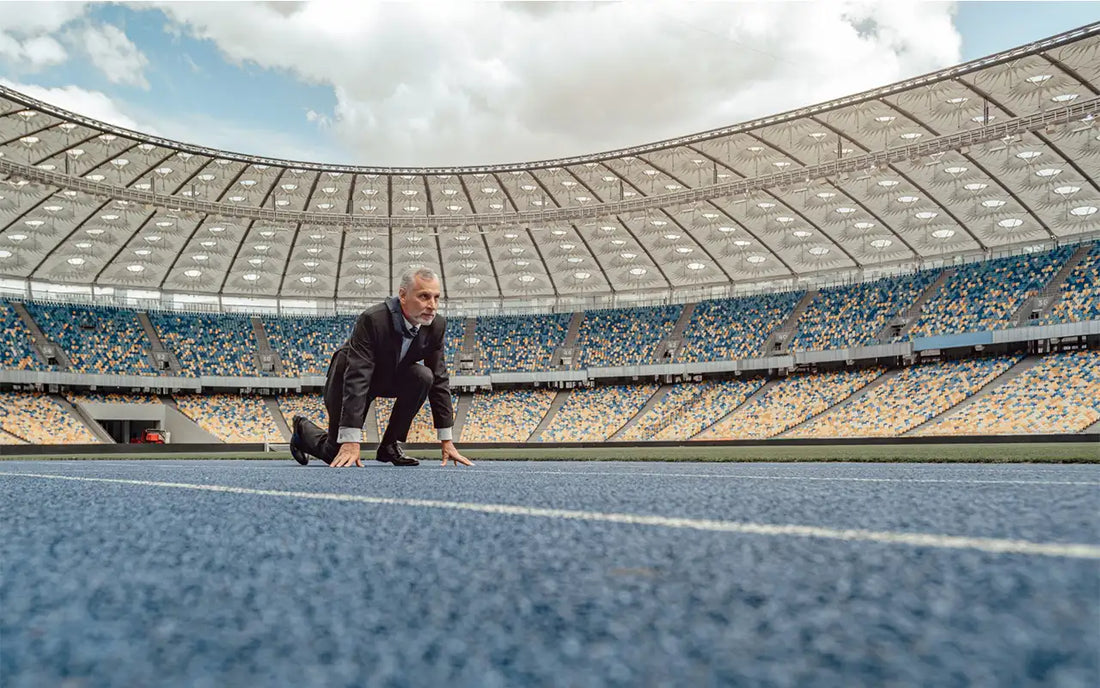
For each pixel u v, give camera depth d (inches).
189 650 37.5
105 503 121.5
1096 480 178.4
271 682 32.0
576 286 2207.2
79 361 1882.4
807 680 30.1
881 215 1636.3
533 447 1678.2
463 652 36.6
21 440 1658.5
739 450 1052.5
